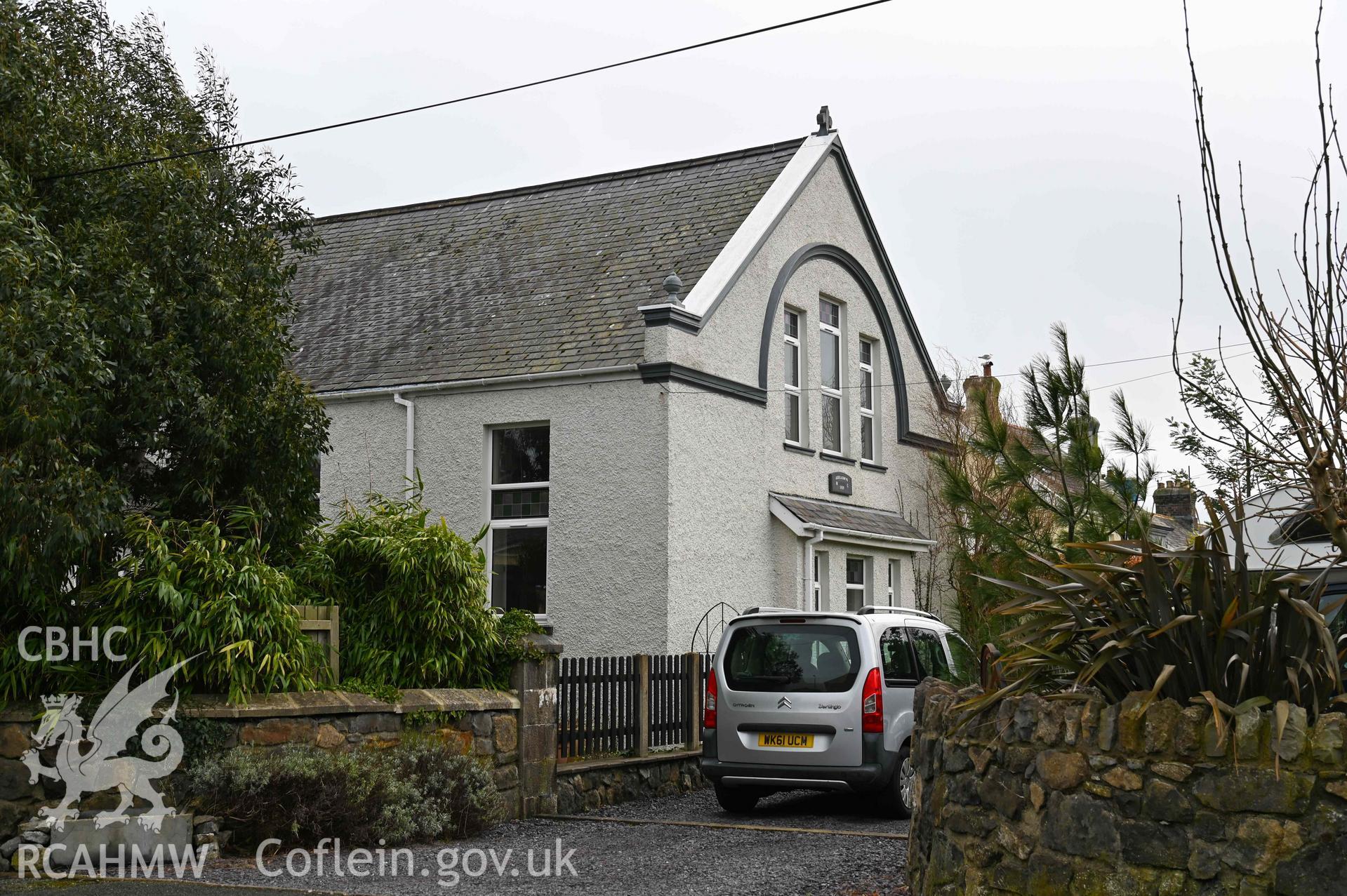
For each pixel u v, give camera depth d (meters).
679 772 14.07
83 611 9.60
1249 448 6.44
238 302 11.66
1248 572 5.93
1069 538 9.34
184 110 12.62
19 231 8.94
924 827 7.16
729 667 11.91
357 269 20.67
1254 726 5.37
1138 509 9.45
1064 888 5.79
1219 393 9.12
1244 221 6.13
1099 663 5.86
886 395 20.55
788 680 11.63
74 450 9.66
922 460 21.31
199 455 11.23
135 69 12.52
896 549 19.50
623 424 15.93
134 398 10.50
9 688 9.02
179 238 11.29
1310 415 5.80
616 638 15.70
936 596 20.33
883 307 20.56
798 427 18.58
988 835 6.32
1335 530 5.66
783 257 18.17
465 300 18.70
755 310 17.52
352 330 19.03
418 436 17.30
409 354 17.94
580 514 16.09
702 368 16.33
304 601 11.05
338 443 17.78
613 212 19.67
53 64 10.92
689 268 17.38
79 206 10.61
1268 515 6.01
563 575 16.12
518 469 16.91
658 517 15.59
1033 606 6.41
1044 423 10.20
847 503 19.27
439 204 21.80
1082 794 5.79
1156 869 5.52
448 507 16.97
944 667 12.47
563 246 19.20
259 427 11.70
